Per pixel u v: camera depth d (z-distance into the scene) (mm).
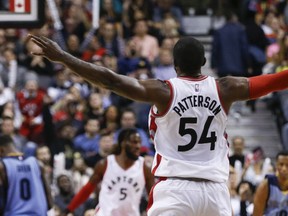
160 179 10766
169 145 10680
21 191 16969
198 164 10602
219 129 10727
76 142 24344
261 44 28641
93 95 25688
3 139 17344
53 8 31938
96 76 10336
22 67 28594
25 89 26562
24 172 17062
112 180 17406
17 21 17625
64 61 10219
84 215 19719
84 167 22797
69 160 23953
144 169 17438
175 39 30797
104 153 23031
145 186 17578
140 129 23625
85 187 17547
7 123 23375
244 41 27828
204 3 35656
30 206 16953
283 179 15383
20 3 17641
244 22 29406
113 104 26438
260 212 15539
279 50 28578
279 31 31938
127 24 31938
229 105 10773
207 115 10648
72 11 31875
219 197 10625
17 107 26234
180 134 10641
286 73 10727
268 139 27516
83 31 31812
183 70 10820
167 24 31016
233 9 34312
